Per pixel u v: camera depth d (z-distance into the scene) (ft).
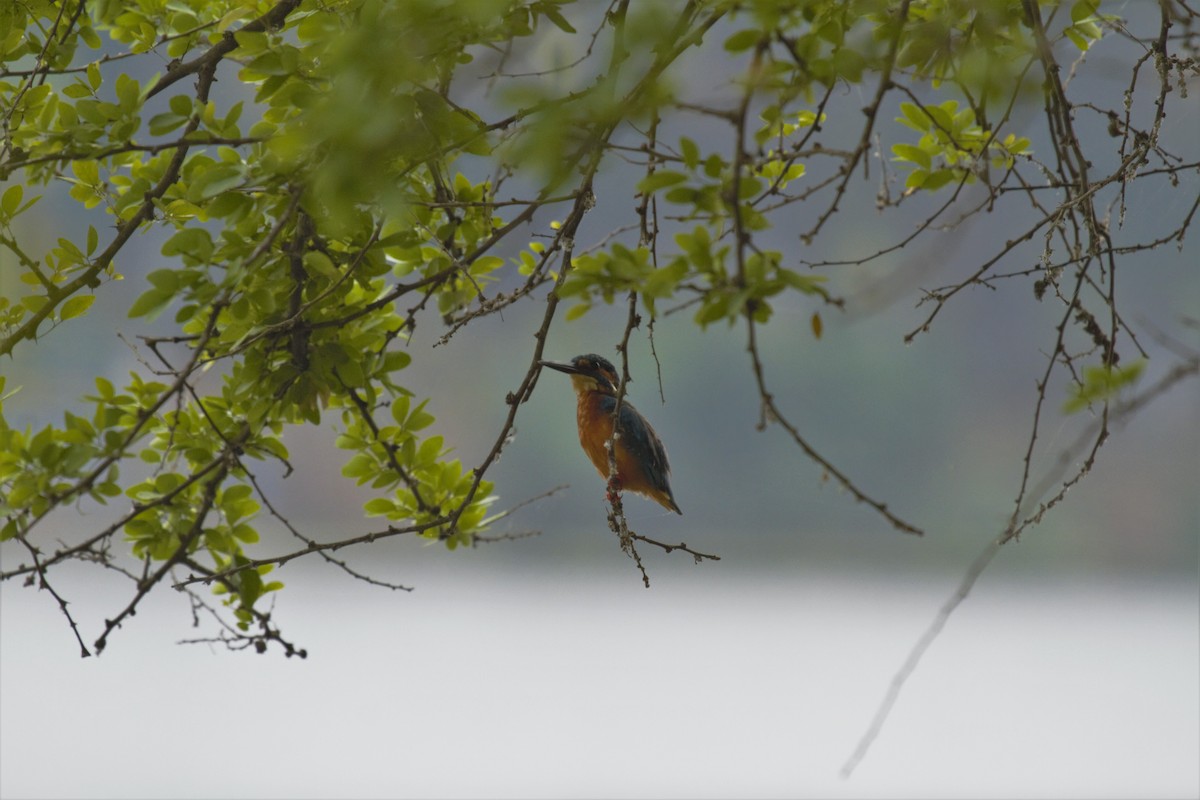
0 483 28.53
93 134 27.68
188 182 29.09
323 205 25.82
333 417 177.27
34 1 31.35
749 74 19.36
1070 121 27.40
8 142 28.17
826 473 19.13
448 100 23.93
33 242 135.23
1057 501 24.13
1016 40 25.89
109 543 28.43
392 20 20.63
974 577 23.44
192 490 32.30
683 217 21.43
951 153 30.78
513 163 20.84
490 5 20.84
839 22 23.93
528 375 28.58
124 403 32.07
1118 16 28.71
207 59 29.63
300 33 25.29
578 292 21.36
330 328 31.32
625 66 21.34
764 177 31.07
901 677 23.53
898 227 158.81
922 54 24.94
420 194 30.81
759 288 19.33
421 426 34.42
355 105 19.93
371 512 34.96
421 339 148.15
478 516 35.09
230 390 31.78
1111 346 26.23
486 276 34.55
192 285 24.97
